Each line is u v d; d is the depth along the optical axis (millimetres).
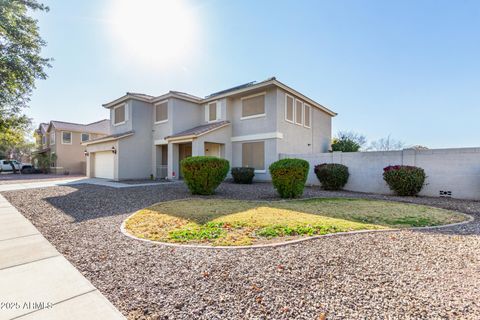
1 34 15273
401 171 10961
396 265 3648
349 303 2680
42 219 6684
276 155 16031
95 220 6562
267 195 11133
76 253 4250
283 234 5176
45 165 31781
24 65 16641
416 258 3908
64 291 3006
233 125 18578
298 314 2500
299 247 4418
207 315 2514
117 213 7410
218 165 11305
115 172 18281
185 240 4898
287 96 17406
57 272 3529
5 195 10758
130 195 10781
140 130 19391
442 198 10547
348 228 5531
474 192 10211
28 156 50688
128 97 18984
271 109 16391
